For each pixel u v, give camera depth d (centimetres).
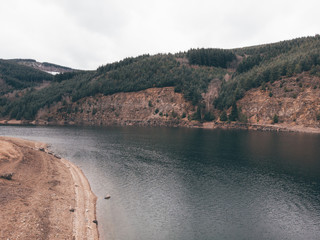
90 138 11219
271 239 2853
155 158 6938
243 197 4056
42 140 10519
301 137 10838
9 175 3828
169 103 19425
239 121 15688
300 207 3672
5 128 16188
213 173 5409
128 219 3284
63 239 2520
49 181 4234
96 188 4447
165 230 3023
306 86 14575
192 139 10688
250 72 19125
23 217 2650
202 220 3294
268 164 6153
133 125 18750
